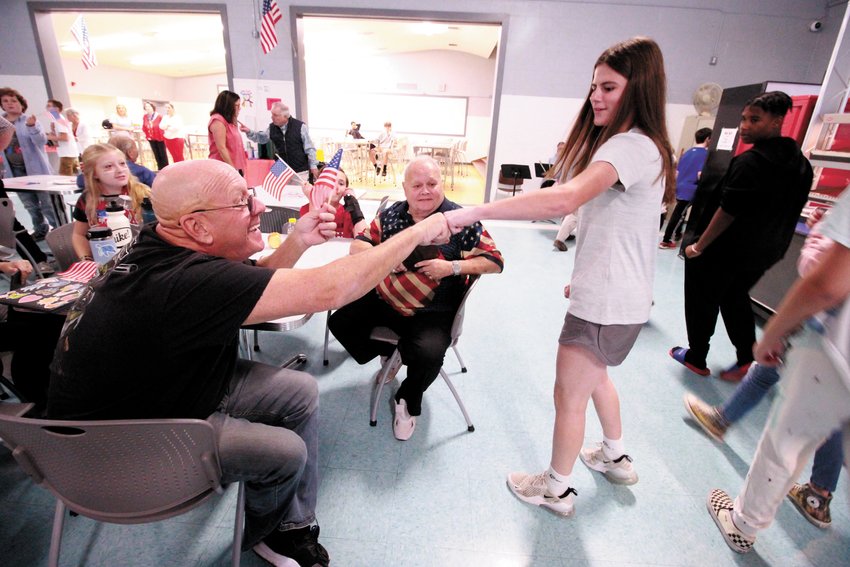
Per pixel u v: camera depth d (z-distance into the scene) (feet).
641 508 4.84
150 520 3.01
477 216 3.13
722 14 18.24
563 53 18.94
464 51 39.96
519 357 7.97
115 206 5.46
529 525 4.58
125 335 2.66
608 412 4.89
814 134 9.63
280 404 3.98
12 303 4.16
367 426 5.99
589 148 3.70
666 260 14.44
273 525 3.69
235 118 13.47
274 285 2.66
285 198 8.93
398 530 4.47
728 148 12.85
